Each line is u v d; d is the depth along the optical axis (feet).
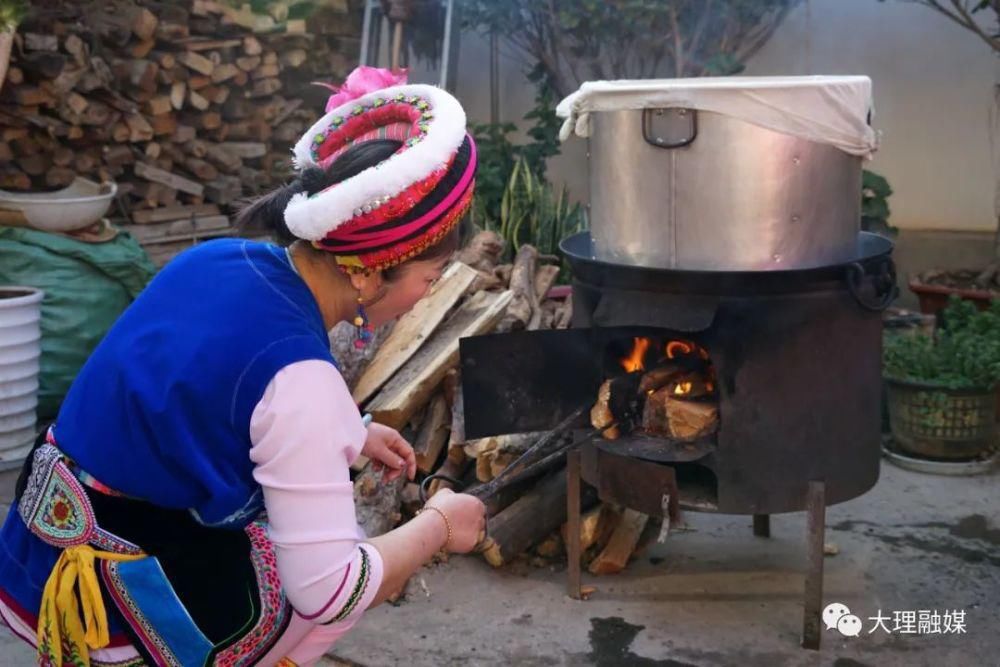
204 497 4.58
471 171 4.66
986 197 16.30
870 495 11.94
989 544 10.66
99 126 16.72
